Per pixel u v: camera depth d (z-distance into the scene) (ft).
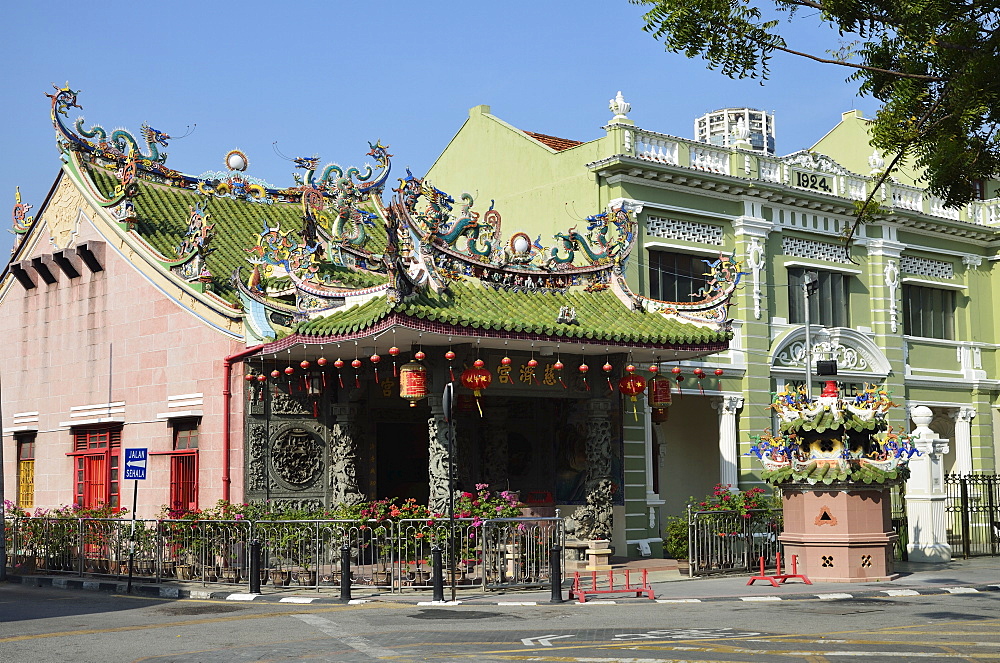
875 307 112.16
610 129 93.35
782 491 74.69
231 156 101.91
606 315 77.00
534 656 41.29
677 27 36.81
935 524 87.66
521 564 67.87
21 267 99.19
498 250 75.05
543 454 85.66
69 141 94.68
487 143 107.96
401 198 69.21
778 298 103.50
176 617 56.08
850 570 70.59
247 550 68.90
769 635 46.60
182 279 82.48
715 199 99.40
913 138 40.11
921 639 45.01
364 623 52.08
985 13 36.70
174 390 82.07
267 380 76.74
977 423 121.90
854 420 71.61
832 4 36.63
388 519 65.92
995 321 125.49
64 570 80.02
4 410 100.83
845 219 109.50
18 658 43.55
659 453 107.14
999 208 124.67
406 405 85.20
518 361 75.41
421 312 64.80
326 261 75.72
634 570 78.48
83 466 90.68
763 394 100.17
